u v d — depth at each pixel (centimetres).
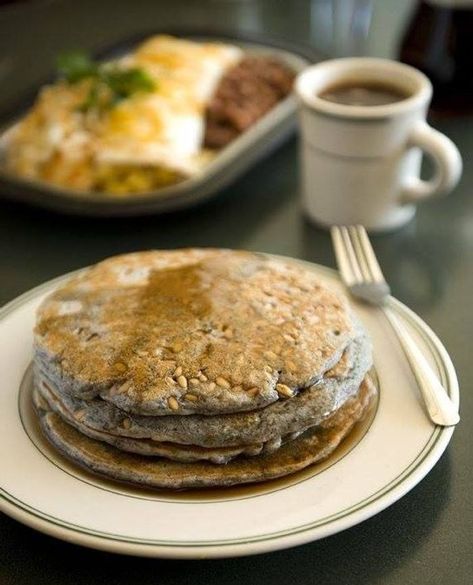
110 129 70
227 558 42
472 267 60
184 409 42
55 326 45
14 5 107
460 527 43
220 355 43
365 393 46
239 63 83
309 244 63
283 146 75
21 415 46
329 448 43
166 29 91
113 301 46
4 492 41
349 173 61
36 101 78
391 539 42
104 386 42
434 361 48
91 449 43
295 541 39
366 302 52
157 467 42
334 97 64
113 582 41
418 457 43
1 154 72
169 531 40
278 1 105
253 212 67
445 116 77
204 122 75
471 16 73
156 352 43
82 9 104
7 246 63
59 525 40
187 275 48
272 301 46
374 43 93
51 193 65
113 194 66
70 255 62
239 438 42
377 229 64
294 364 43
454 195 68
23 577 41
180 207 64
